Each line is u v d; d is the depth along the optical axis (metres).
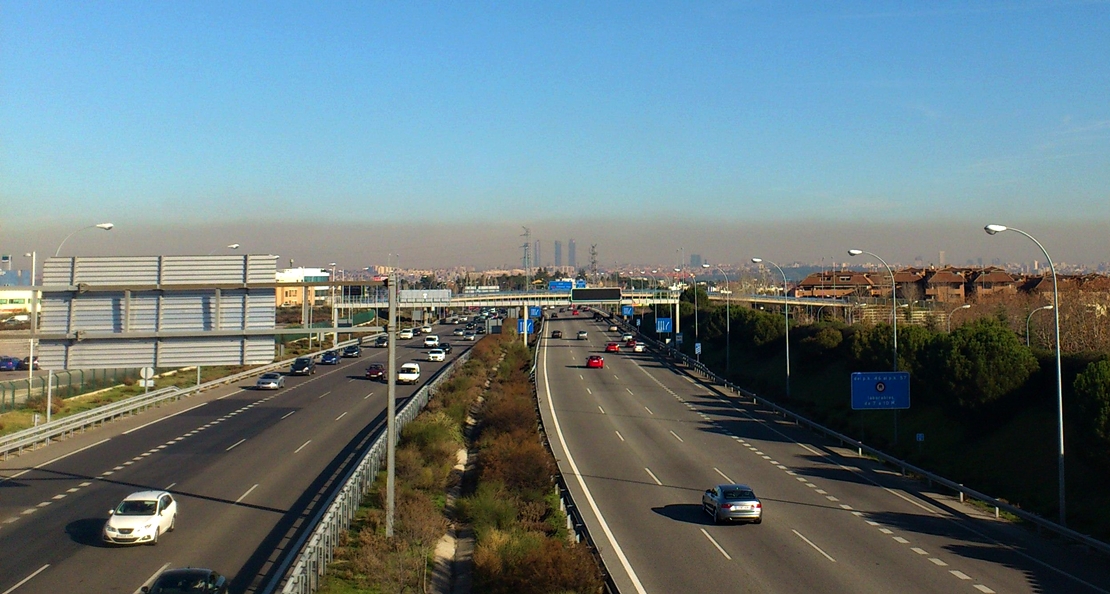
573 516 26.33
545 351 104.94
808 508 31.19
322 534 21.08
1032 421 39.12
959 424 43.91
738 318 92.12
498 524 27.22
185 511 27.73
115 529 23.33
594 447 44.12
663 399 64.06
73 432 44.53
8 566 21.56
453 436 42.62
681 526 28.27
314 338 113.50
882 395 43.38
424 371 78.19
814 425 49.19
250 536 24.61
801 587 21.45
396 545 22.55
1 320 77.81
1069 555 25.00
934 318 81.50
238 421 48.81
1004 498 32.88
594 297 115.19
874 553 24.97
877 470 38.94
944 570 23.14
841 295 145.00
